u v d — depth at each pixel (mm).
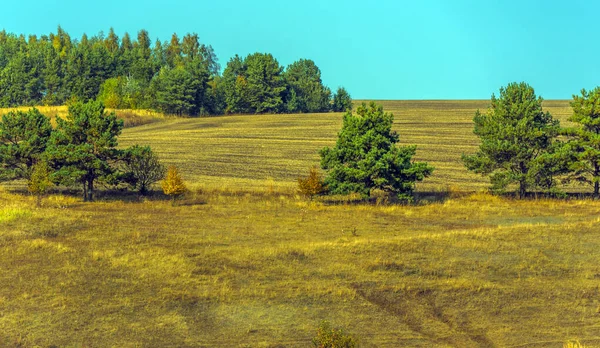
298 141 105500
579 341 25406
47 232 41656
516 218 51062
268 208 53875
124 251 36844
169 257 35312
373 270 33750
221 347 24141
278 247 38469
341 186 57375
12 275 31844
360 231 44469
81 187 63406
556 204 58219
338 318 27156
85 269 32969
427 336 25750
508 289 31094
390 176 57594
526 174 60594
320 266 34375
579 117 62812
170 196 60469
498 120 64875
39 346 23812
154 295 29203
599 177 60781
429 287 31016
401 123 126750
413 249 38125
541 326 26938
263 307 28125
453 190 64250
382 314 27766
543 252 38000
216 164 82875
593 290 31141
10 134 62562
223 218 48812
